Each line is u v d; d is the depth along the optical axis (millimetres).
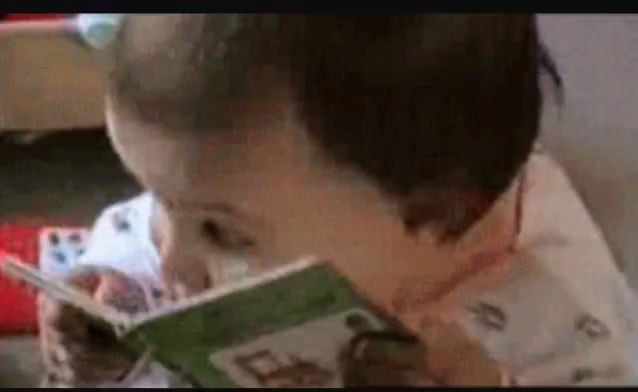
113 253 917
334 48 896
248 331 846
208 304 823
